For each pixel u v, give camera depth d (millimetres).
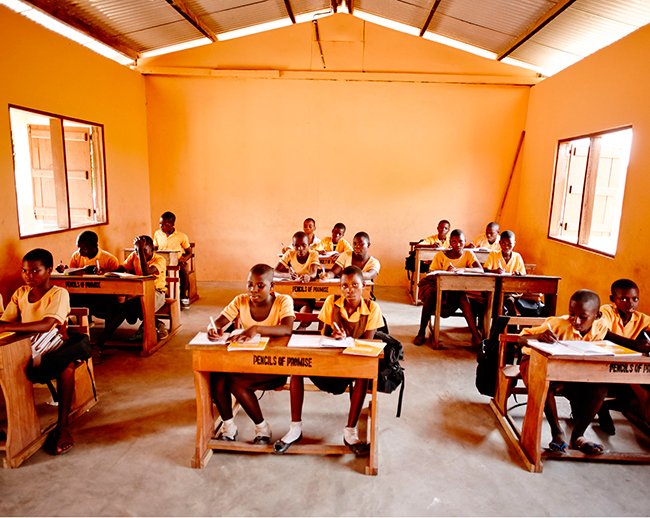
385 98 7070
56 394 2898
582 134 5371
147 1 5141
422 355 4312
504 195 7258
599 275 4832
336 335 2520
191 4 5570
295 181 7328
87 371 3125
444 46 6883
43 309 2770
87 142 5840
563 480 2436
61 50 5168
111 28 5727
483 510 2188
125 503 2191
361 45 6926
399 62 6961
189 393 3391
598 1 4332
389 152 7211
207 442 2586
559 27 5137
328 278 4273
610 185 5473
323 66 7004
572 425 3045
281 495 2264
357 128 7156
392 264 7508
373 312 2715
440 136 7148
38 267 2715
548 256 6152
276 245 7500
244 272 7590
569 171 5980
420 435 2865
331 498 2248
